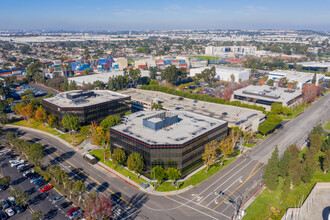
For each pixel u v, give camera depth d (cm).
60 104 17175
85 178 11662
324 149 14350
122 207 9694
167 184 11262
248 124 16612
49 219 9056
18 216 9238
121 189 10862
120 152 12094
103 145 13750
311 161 11850
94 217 8394
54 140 15862
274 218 9306
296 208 9938
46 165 12838
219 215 9350
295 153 12488
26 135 16638
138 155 11438
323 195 11019
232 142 13225
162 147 11238
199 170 12500
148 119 13550
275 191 10919
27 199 10181
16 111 19362
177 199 10250
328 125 18975
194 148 12150
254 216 9362
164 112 14512
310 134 15512
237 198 10375
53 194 10575
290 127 18625
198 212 9494
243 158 13812
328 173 12650
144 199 10219
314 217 9538
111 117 15500
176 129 13050
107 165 12850
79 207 9688
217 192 10738
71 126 15662
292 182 11275
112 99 18600
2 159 13588
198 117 14962
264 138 16612
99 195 10325
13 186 11119
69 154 14050
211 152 11981
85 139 15975
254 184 11388
